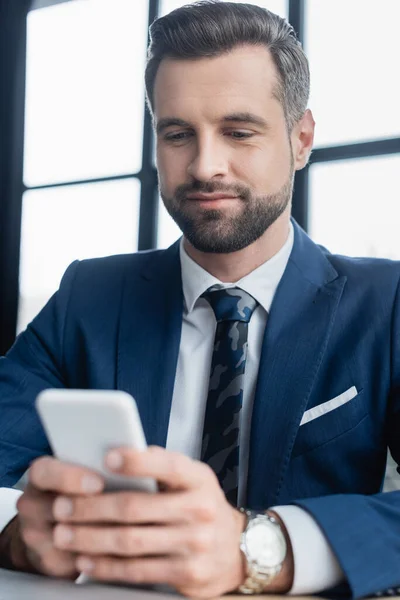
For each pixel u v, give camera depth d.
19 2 3.78
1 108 3.77
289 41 1.31
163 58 1.27
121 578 0.75
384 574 0.79
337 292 1.33
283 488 1.22
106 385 1.38
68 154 3.59
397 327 1.30
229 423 1.23
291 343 1.28
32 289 3.65
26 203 3.70
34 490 0.81
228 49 1.24
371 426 1.28
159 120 1.29
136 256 1.54
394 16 2.71
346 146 2.73
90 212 3.49
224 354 1.29
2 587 0.80
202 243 1.29
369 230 2.69
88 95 3.56
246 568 0.80
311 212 2.80
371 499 0.89
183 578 0.74
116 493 0.74
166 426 1.31
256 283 1.35
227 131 1.26
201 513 0.73
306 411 1.26
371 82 2.73
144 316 1.41
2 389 1.40
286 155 1.32
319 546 0.81
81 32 3.61
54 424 0.70
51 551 0.81
